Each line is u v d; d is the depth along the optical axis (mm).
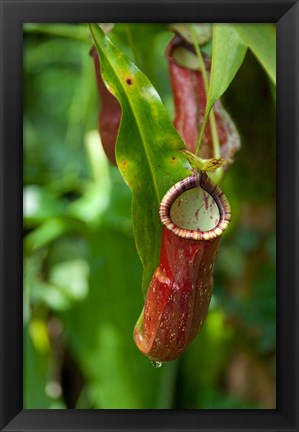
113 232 965
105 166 1000
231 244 1004
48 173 1255
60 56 1293
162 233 626
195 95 744
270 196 963
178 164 643
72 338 971
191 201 631
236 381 989
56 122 1330
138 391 950
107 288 966
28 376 986
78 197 1172
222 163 614
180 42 753
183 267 618
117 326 962
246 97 875
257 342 983
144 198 641
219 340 987
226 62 646
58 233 982
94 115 1108
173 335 630
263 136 905
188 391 985
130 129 643
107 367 955
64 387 1076
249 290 996
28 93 1310
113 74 646
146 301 639
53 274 1120
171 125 644
